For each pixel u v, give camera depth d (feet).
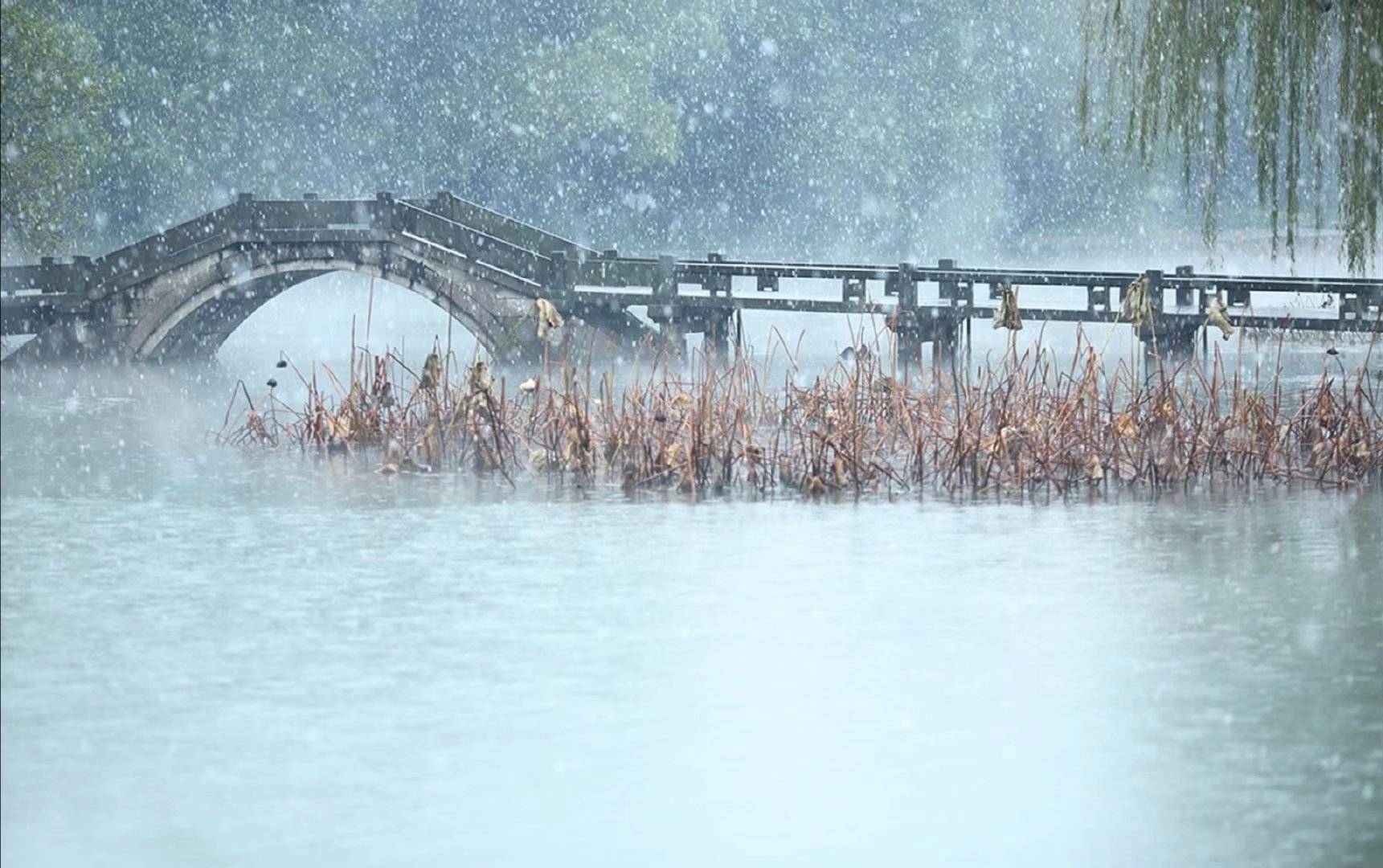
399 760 40.81
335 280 216.33
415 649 49.26
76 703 44.75
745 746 41.55
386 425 85.92
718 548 61.62
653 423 76.69
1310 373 118.32
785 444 81.05
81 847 36.22
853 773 39.93
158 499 71.87
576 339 114.42
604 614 52.85
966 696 45.06
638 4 236.84
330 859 35.65
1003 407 77.05
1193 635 50.52
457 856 35.81
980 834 36.81
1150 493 72.49
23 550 62.08
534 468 78.18
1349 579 56.80
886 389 82.17
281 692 45.57
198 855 35.83
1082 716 43.55
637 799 38.55
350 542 63.05
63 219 182.70
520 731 42.65
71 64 181.27
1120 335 150.10
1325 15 76.18
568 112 223.92
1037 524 65.77
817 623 51.80
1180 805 38.14
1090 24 82.12
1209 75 78.13
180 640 50.31
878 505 69.92
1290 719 43.42
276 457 83.30
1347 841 36.27
